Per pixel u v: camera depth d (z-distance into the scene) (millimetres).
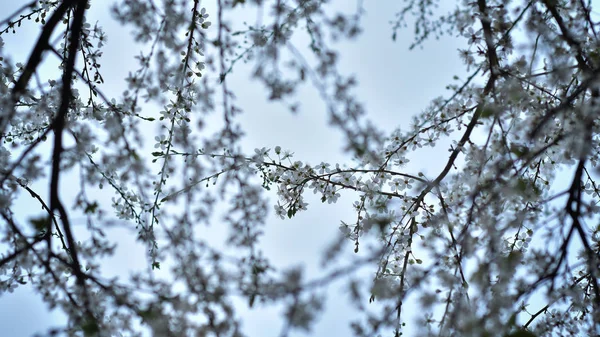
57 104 3609
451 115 3869
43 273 3045
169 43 3158
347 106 2770
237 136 3115
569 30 3229
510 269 2961
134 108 3160
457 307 2799
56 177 2705
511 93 3066
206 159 3506
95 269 3090
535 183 3730
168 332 2781
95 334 2697
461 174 3480
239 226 3168
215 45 3047
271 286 2557
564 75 3066
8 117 2756
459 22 3422
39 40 2709
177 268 2910
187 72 3424
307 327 2254
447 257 3311
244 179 3248
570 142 3168
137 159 2975
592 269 3029
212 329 2783
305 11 3031
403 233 3715
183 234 2951
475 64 3490
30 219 2775
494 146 3311
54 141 2678
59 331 2434
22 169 2859
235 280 2811
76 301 2977
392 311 2895
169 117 3467
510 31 3395
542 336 3500
